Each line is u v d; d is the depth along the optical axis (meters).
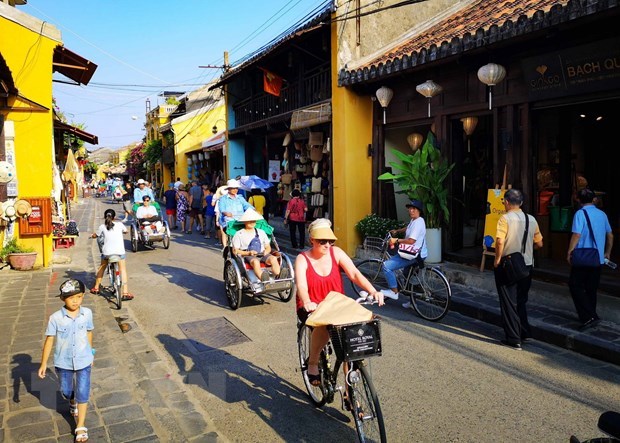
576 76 7.11
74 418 4.08
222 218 9.70
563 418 4.23
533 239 6.04
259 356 5.79
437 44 8.77
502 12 8.63
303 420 4.30
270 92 15.80
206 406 4.57
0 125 10.84
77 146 25.50
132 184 37.25
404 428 4.10
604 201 10.58
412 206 7.31
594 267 6.04
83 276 10.13
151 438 3.80
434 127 9.87
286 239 14.99
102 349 5.80
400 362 5.52
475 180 11.07
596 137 10.45
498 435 3.97
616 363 5.41
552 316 6.75
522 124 8.08
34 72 11.03
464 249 10.23
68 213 20.53
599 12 6.11
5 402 4.38
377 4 11.98
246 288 7.85
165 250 14.06
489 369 5.31
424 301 7.18
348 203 11.59
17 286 9.12
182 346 6.16
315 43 13.84
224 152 22.16
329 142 12.87
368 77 10.42
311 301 3.96
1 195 10.59
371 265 8.59
